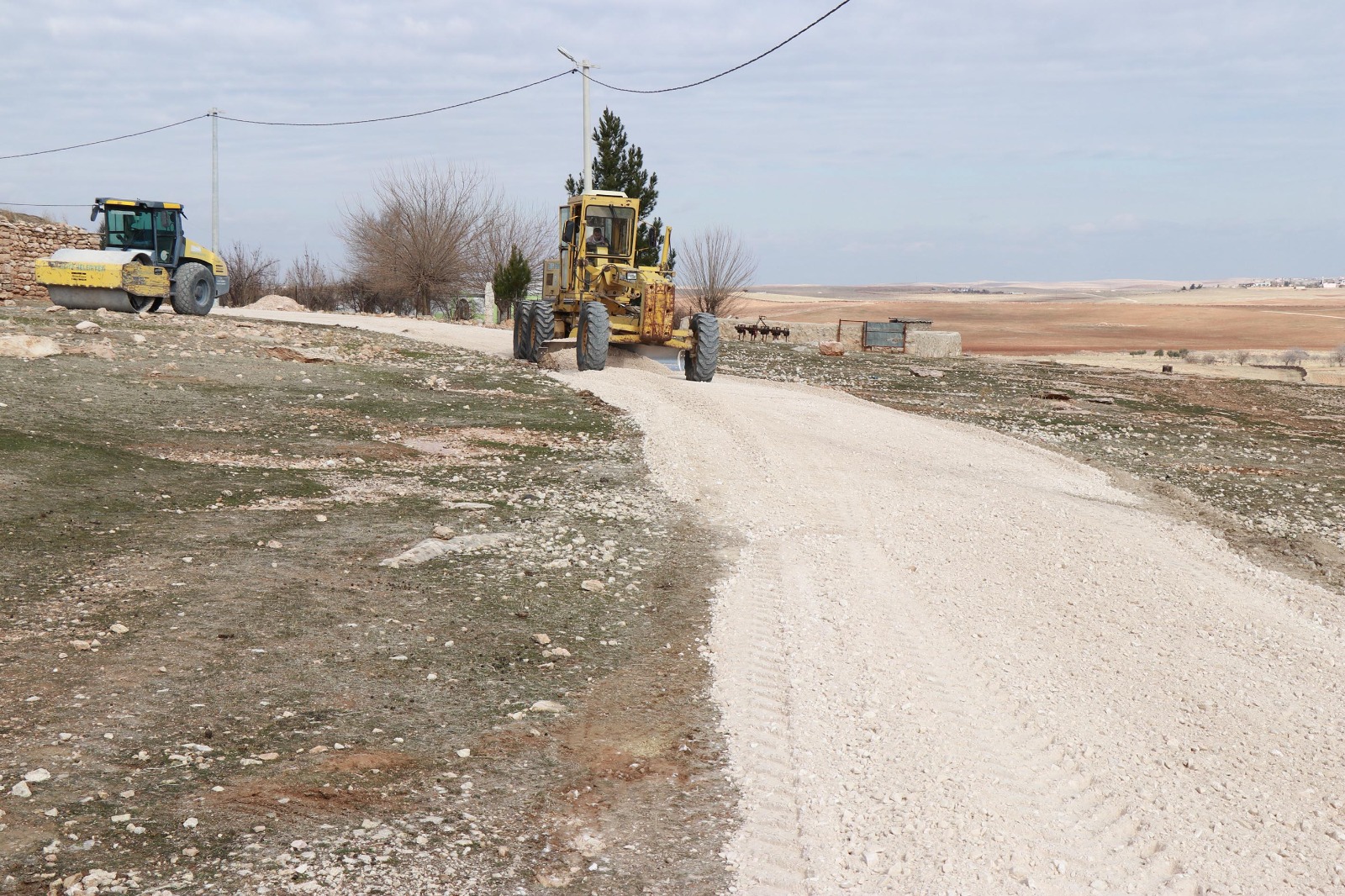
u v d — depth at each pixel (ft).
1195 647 24.23
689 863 14.10
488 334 98.78
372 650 21.04
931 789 16.35
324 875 13.10
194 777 15.37
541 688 19.99
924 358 113.39
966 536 33.50
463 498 34.78
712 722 18.84
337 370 60.75
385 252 160.45
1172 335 329.11
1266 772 17.66
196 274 79.36
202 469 35.32
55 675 18.44
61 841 13.37
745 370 84.53
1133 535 34.81
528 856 14.05
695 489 38.32
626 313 70.33
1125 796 16.49
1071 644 24.06
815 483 40.42
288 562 26.04
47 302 94.32
